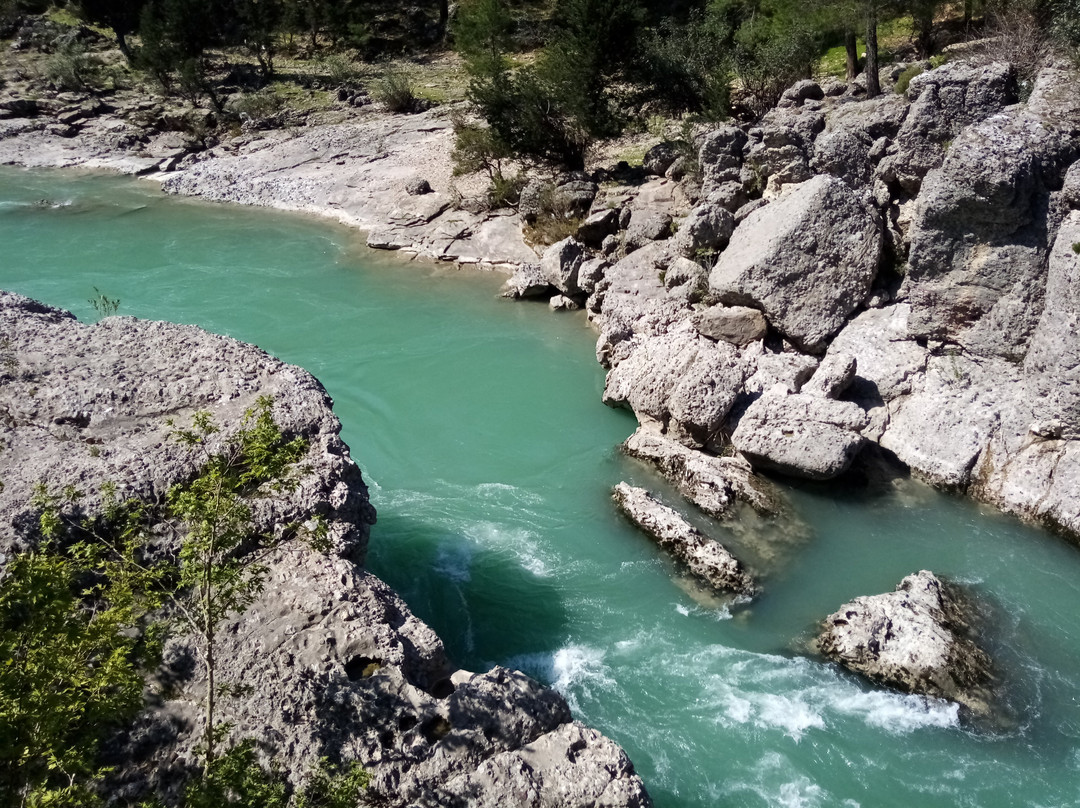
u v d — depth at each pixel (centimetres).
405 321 3145
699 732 1535
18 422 1603
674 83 4156
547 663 1683
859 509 2072
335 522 1505
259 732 1180
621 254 3272
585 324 3097
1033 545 1953
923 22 3822
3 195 4641
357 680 1270
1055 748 1500
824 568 1908
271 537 1441
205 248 3891
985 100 2516
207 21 6281
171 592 1109
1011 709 1566
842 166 2728
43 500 1170
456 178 4319
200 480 1102
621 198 3553
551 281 3256
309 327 3102
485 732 1241
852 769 1468
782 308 2477
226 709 1205
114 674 937
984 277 2228
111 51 6838
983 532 1995
